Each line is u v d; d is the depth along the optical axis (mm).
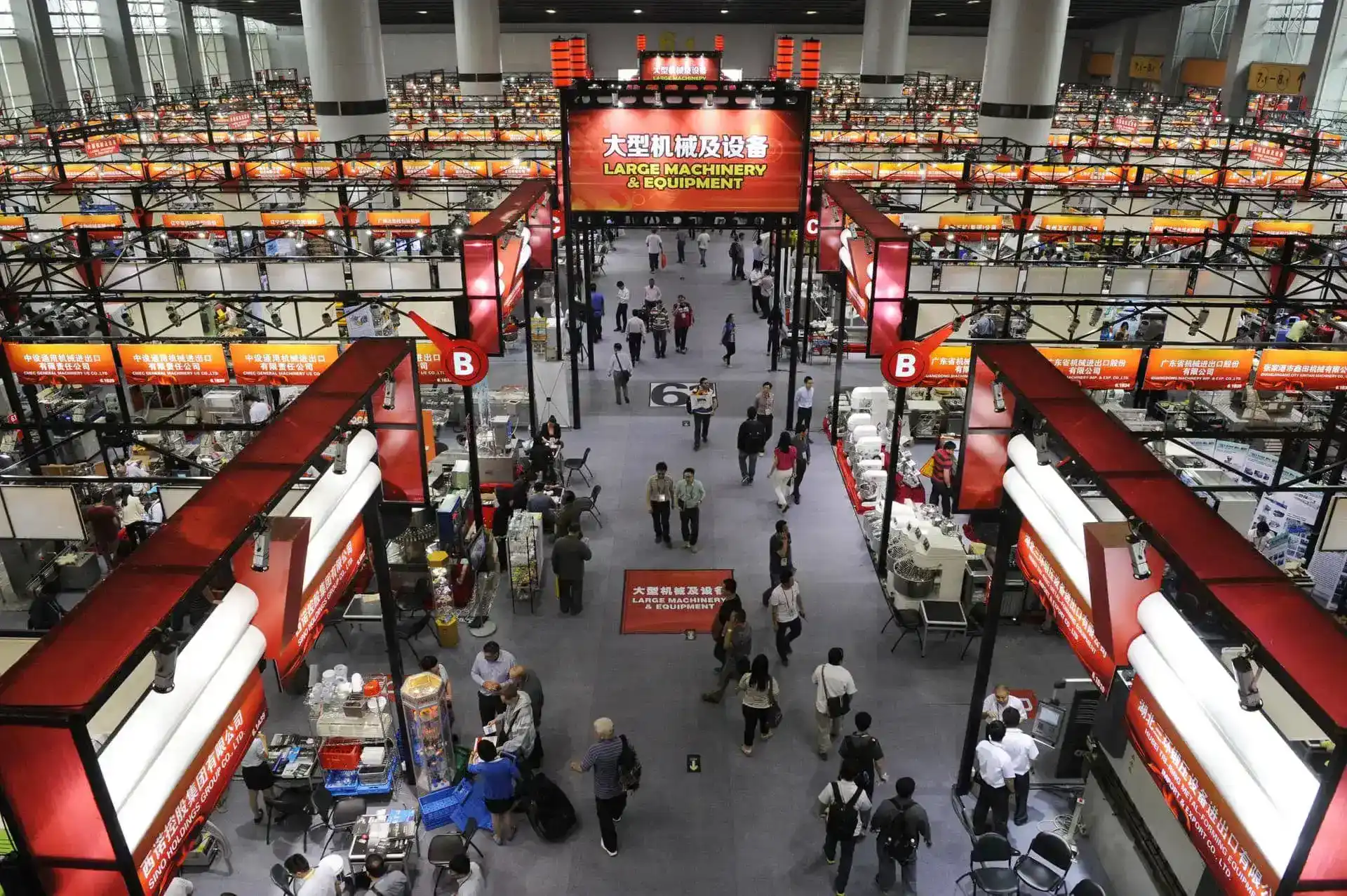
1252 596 4605
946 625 10781
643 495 14883
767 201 15656
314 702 8914
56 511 9641
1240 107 45781
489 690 9297
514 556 11719
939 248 18109
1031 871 7570
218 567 5133
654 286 22125
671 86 15070
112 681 4066
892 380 11594
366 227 16344
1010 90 24812
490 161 21562
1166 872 6996
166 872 4508
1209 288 14391
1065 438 6488
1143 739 5617
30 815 4031
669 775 9234
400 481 8852
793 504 14625
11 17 34406
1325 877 3936
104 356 11461
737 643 9953
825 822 8695
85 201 21672
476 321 12016
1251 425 14859
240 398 15727
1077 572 6289
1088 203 22188
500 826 8391
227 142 25422
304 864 7199
